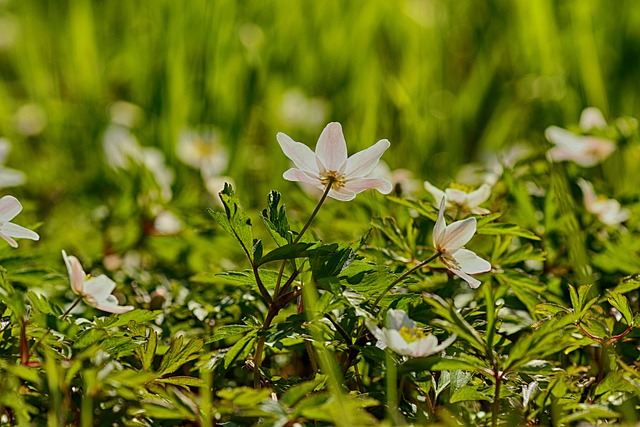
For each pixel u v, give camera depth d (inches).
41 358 29.7
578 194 36.6
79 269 30.0
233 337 32.3
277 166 50.4
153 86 56.6
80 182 49.6
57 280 33.3
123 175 39.3
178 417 28.6
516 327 32.7
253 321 30.2
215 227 37.9
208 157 47.0
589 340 30.5
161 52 58.2
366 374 31.6
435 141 56.8
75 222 41.5
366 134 54.4
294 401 28.2
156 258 38.2
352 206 36.6
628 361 31.9
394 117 58.4
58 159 53.9
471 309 31.0
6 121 56.9
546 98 56.4
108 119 56.2
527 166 37.4
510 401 29.6
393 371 29.0
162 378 30.0
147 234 38.1
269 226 30.0
